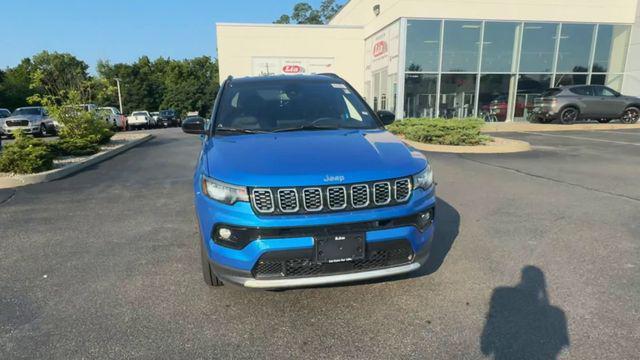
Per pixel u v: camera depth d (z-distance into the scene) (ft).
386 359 7.86
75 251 13.71
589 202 18.51
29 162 26.32
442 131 37.35
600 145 38.11
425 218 9.40
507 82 65.05
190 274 11.75
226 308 9.82
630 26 65.72
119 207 19.35
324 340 8.50
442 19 61.67
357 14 85.97
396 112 63.82
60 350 8.24
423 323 9.04
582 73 66.13
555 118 56.65
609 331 8.57
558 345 8.15
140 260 12.84
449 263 12.10
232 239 8.66
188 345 8.38
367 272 8.80
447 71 63.41
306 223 8.31
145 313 9.64
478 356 7.88
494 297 10.09
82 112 45.24
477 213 17.12
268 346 8.32
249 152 9.77
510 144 36.40
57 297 10.49
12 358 7.99
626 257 12.36
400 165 9.15
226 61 78.38
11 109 135.23
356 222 8.52
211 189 8.98
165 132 78.48
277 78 14.70
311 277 8.60
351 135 11.25
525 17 63.05
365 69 81.41
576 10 63.82
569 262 12.06
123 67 221.46
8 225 16.78
